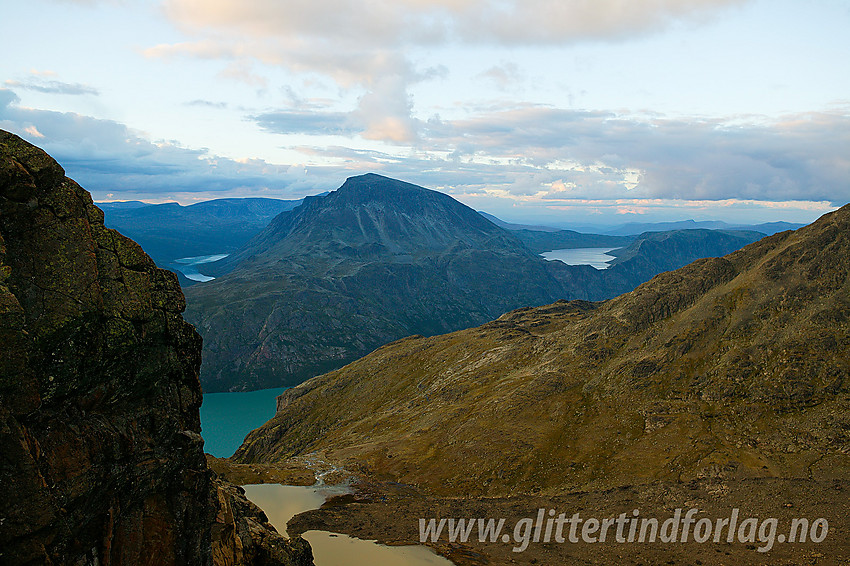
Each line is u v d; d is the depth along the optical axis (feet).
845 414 335.88
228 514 117.80
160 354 97.76
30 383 71.92
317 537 277.23
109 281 90.58
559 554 255.91
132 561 88.02
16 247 78.89
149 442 92.73
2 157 78.28
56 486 73.87
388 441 526.16
